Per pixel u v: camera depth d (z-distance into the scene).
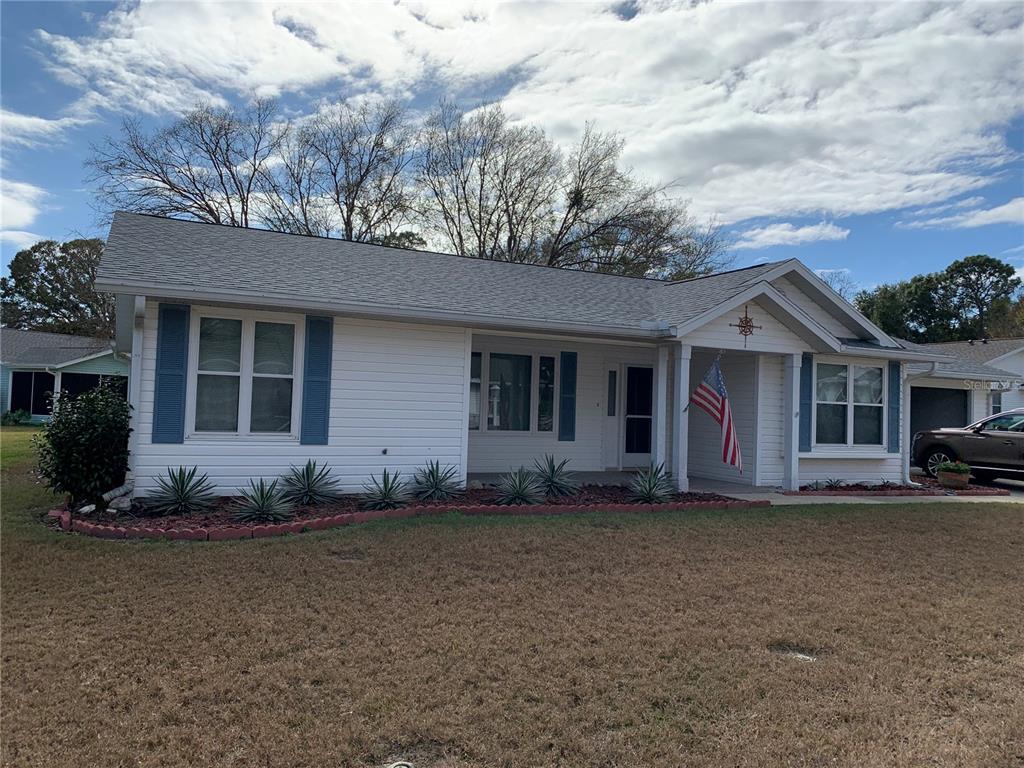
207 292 8.98
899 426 14.50
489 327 11.01
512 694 4.05
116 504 8.64
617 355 14.72
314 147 32.09
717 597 6.04
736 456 10.93
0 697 3.89
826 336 12.84
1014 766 3.46
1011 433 15.52
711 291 13.11
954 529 9.50
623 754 3.46
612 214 31.75
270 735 3.53
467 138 32.44
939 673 4.57
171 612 5.28
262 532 7.70
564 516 9.41
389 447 10.62
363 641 4.79
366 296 10.13
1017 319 49.16
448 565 6.70
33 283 45.97
